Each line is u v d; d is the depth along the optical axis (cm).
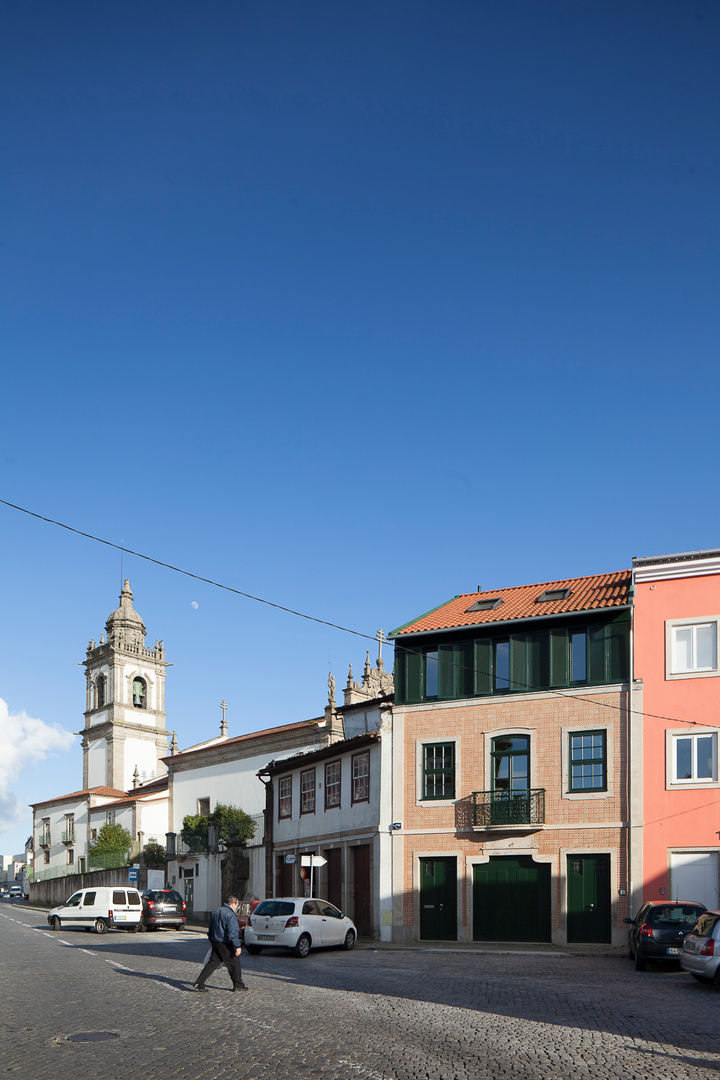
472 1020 1435
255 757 5250
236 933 1808
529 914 3094
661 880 2923
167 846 5500
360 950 2917
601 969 2295
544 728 3172
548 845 3089
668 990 1839
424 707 3388
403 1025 1385
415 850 3297
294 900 2731
